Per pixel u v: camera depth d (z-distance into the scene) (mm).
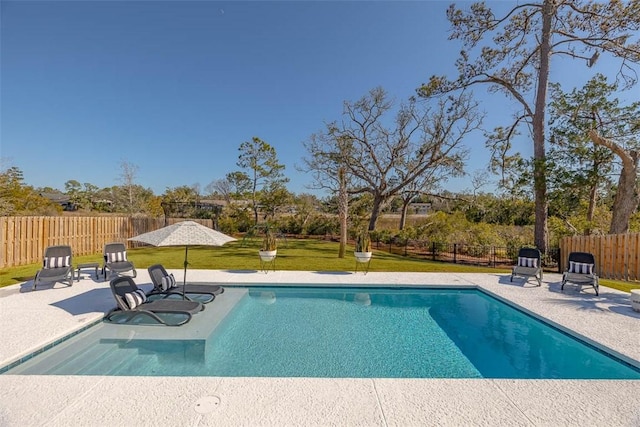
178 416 2912
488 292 8297
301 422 2865
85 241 14922
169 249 17531
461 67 16953
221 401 3172
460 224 17500
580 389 3537
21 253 11617
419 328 6262
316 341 5543
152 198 36031
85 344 4902
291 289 8891
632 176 12367
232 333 5832
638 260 9805
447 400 3277
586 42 14289
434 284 9008
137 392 3309
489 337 5836
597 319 6016
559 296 7789
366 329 6176
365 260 10508
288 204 31203
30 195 21812
